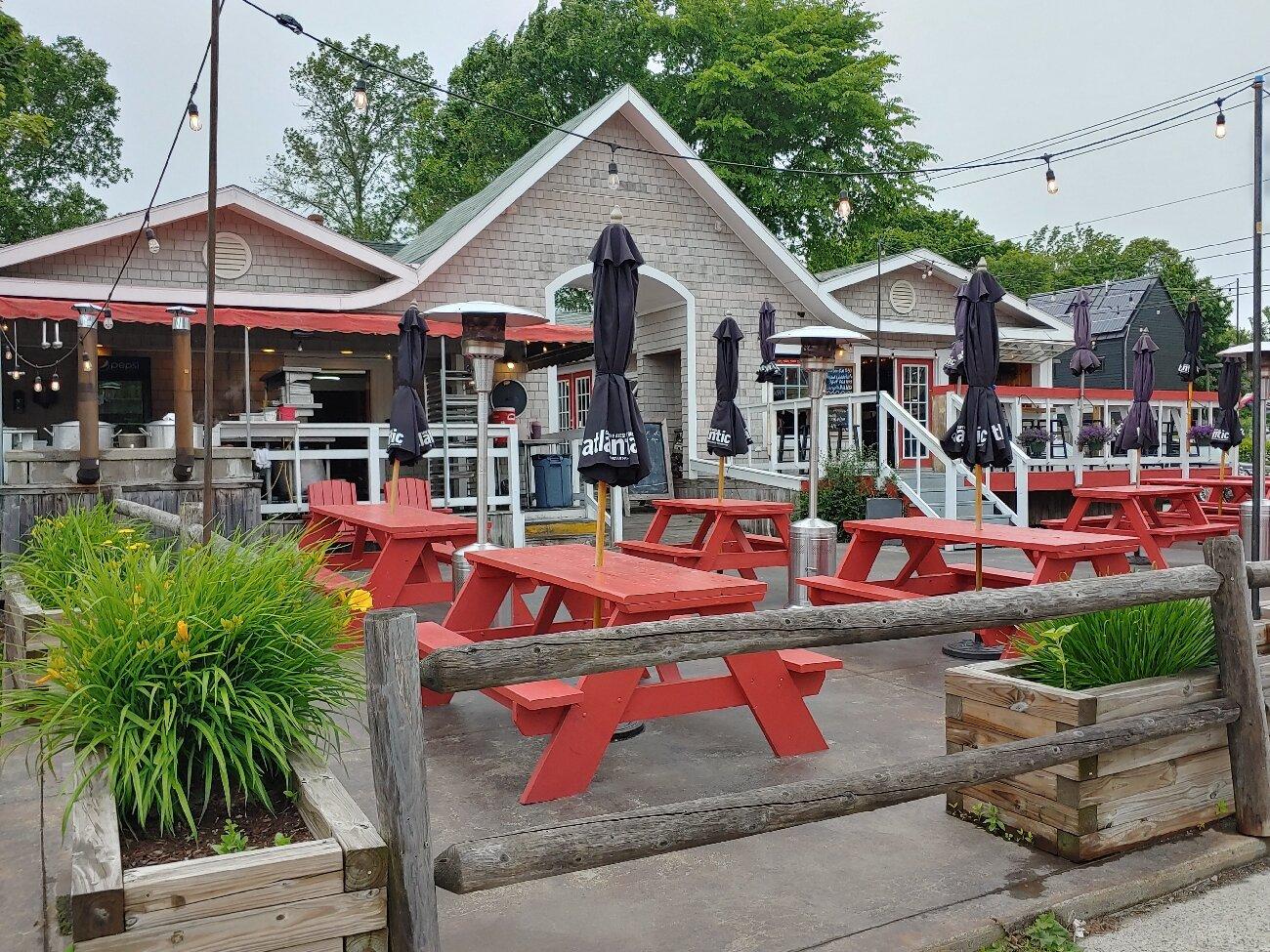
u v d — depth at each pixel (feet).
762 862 10.43
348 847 6.56
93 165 103.55
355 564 27.66
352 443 48.01
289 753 8.46
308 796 7.60
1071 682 11.63
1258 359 27.25
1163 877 10.12
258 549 10.48
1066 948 8.87
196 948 6.11
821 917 9.18
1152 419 36.94
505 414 40.96
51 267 38.17
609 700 12.71
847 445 49.47
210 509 16.57
